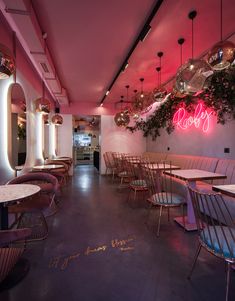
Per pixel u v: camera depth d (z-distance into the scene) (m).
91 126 14.99
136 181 4.36
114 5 2.66
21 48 3.63
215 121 4.70
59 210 4.06
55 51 3.91
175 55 4.09
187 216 3.43
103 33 3.31
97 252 2.51
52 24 3.05
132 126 8.98
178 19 2.95
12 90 3.31
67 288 1.88
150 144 8.62
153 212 3.96
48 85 5.52
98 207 4.27
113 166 7.88
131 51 3.78
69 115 8.52
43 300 1.74
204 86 3.35
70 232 3.07
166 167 3.93
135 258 2.37
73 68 4.77
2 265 1.36
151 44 3.66
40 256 2.41
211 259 2.35
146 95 5.48
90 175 8.56
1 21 2.77
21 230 1.47
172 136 6.69
